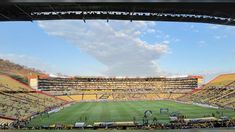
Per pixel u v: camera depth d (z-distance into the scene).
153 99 178.88
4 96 112.81
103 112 100.38
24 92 136.88
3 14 20.55
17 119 78.31
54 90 189.38
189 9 18.64
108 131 46.78
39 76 185.88
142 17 22.56
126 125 58.59
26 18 21.84
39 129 53.44
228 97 131.88
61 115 92.50
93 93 192.25
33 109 102.38
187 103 137.38
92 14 22.20
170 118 73.56
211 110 99.31
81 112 101.44
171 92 197.50
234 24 23.53
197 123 56.50
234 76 180.88
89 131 47.81
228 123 51.56
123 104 139.50
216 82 183.12
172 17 22.86
